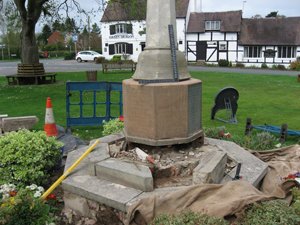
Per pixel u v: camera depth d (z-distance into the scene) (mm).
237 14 41281
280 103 13320
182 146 4895
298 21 39812
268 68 35094
